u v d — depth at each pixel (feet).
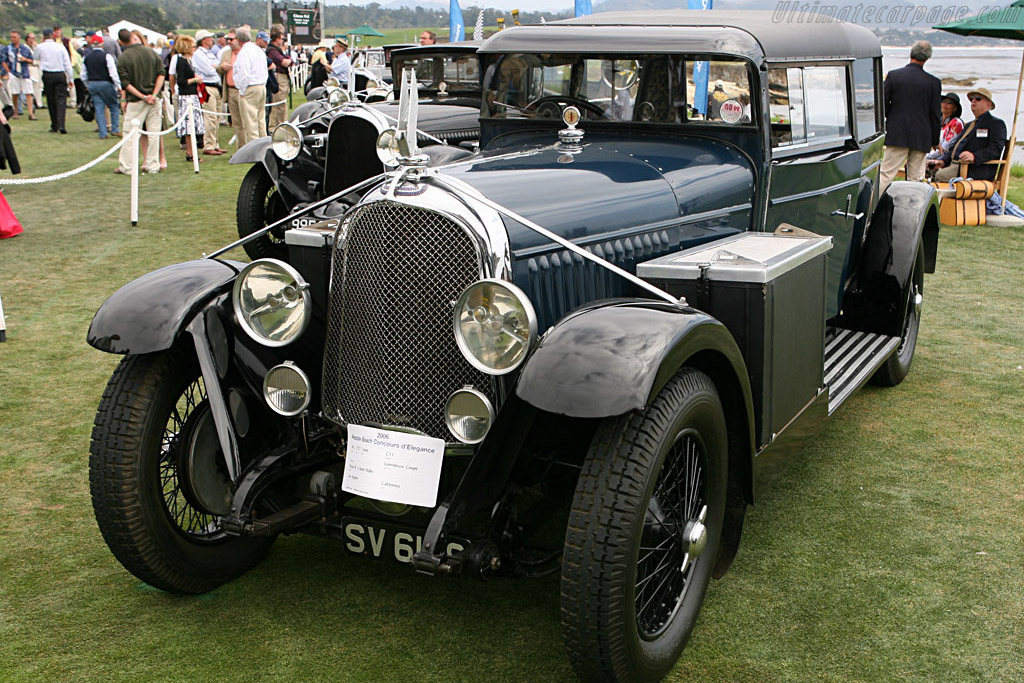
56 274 23.06
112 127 52.65
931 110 32.40
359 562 10.82
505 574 8.72
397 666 8.80
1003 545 11.09
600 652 7.68
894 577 10.37
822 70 13.43
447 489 9.22
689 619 8.86
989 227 32.22
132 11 361.92
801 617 9.60
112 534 9.21
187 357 9.75
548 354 7.75
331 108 28.45
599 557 7.50
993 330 20.27
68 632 9.34
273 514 9.31
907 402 16.02
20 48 60.13
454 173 10.05
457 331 8.23
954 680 8.55
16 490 12.42
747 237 11.42
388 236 8.66
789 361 10.19
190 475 9.80
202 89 45.29
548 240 9.23
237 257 25.18
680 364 7.86
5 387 16.05
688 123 12.35
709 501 9.04
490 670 8.75
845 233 14.84
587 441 9.32
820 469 13.30
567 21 13.94
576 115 12.19
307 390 9.34
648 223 10.41
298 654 9.00
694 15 14.06
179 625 9.49
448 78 28.45
